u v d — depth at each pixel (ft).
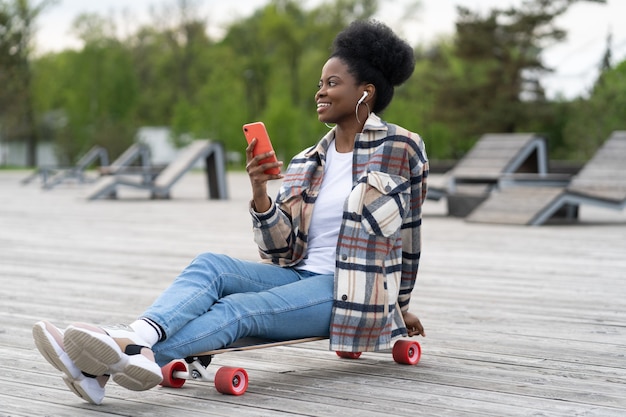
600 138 105.91
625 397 10.27
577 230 34.63
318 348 13.16
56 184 73.87
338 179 11.36
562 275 21.80
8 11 134.00
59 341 9.16
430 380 11.05
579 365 12.01
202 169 151.02
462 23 125.39
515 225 36.70
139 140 166.50
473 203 40.96
